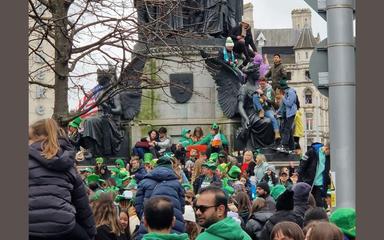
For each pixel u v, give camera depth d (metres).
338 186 15.50
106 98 28.02
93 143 38.50
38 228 13.72
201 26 40.75
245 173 30.12
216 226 14.38
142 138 36.28
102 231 16.84
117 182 30.03
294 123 39.62
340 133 15.50
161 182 19.27
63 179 13.91
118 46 27.08
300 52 141.50
